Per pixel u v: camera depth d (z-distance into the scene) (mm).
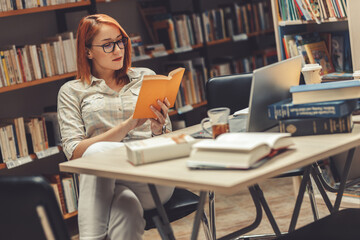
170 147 1762
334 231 1767
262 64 5234
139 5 4750
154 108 2262
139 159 1746
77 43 2688
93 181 2160
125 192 2164
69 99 2689
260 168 1521
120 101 2705
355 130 1860
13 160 3508
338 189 2295
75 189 3824
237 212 3682
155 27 4664
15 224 1311
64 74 3811
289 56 3582
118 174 1705
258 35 5316
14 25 3990
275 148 1615
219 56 5371
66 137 2623
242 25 5078
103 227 2158
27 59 3602
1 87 3443
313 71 2273
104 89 2705
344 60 3570
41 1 3650
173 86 2279
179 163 1699
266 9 5309
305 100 1854
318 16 3367
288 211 3566
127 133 2654
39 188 1256
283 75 1994
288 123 1865
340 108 1792
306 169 2205
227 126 1875
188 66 4602
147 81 2125
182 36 4629
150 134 2719
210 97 2863
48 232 1297
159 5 4902
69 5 3803
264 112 1936
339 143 1702
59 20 4223
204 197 1607
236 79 2873
